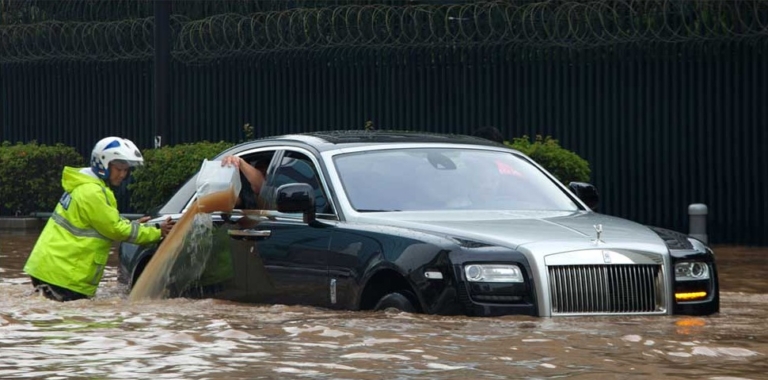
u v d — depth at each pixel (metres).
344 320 27.38
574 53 59.69
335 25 64.31
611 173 59.53
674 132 58.28
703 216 56.19
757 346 24.06
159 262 33.84
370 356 22.89
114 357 23.14
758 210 56.91
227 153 35.25
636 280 28.11
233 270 32.50
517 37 58.97
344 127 65.06
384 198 30.97
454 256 27.34
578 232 28.83
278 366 22.00
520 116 60.91
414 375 21.11
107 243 35.09
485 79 61.62
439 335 25.11
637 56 58.72
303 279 30.52
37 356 23.33
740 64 57.16
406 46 62.03
